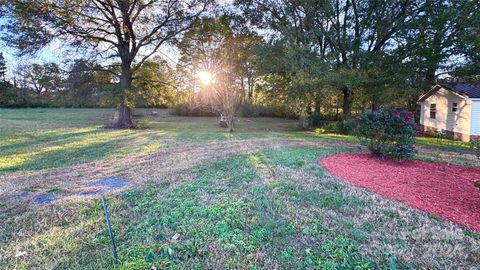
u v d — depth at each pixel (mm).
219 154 6703
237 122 21484
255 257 2264
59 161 5969
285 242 2496
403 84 12609
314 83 11789
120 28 13969
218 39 18969
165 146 8172
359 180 4473
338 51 14508
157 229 2717
